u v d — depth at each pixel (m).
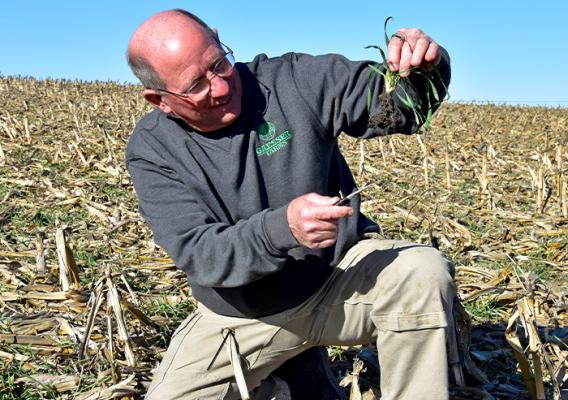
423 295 2.75
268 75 3.01
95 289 3.88
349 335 3.06
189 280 3.17
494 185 10.01
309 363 3.45
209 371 3.15
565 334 4.24
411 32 2.70
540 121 23.77
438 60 2.69
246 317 3.08
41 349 4.15
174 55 2.68
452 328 3.22
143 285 5.38
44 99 25.86
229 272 2.69
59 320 4.48
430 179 10.59
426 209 7.99
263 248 2.58
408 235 6.95
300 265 2.95
